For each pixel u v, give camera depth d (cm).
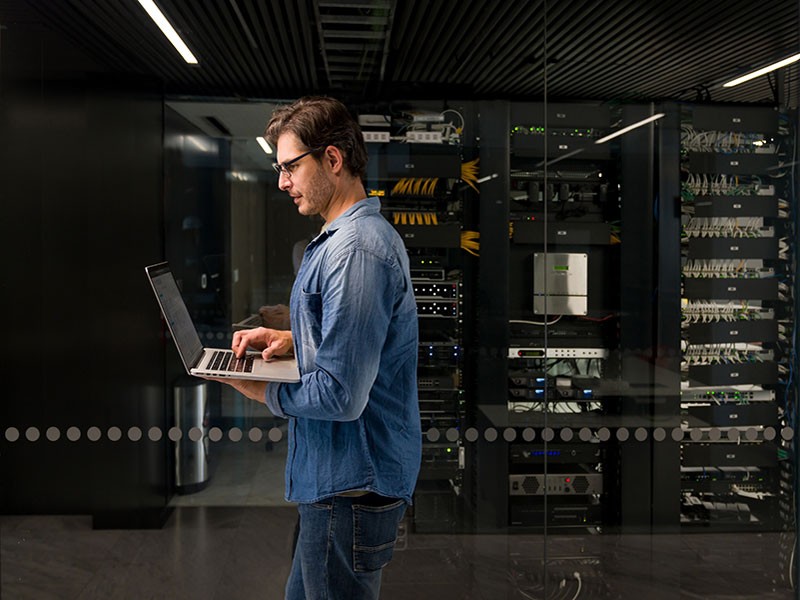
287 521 217
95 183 208
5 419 211
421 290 218
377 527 126
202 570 216
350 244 118
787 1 216
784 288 221
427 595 222
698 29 217
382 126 214
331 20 211
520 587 224
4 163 206
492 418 221
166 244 210
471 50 215
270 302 213
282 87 211
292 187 128
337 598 126
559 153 218
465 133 216
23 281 209
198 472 216
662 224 220
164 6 205
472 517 222
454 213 217
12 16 205
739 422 223
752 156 220
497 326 219
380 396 126
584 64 218
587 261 220
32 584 213
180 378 213
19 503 213
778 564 225
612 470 223
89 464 213
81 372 211
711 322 221
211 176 211
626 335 221
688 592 224
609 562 223
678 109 219
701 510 224
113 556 215
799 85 217
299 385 119
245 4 207
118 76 207
